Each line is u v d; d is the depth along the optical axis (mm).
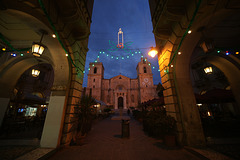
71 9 3422
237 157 3133
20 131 7086
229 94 5910
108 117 18484
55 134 4141
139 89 36500
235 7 2705
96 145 4488
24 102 8414
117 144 4602
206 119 8234
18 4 2525
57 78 4734
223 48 4258
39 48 3270
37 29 3473
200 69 13703
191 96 4598
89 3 5844
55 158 3402
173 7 3350
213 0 2598
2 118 5801
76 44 5090
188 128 4223
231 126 6625
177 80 4754
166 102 5320
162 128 4488
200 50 5520
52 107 4453
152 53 4504
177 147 4121
